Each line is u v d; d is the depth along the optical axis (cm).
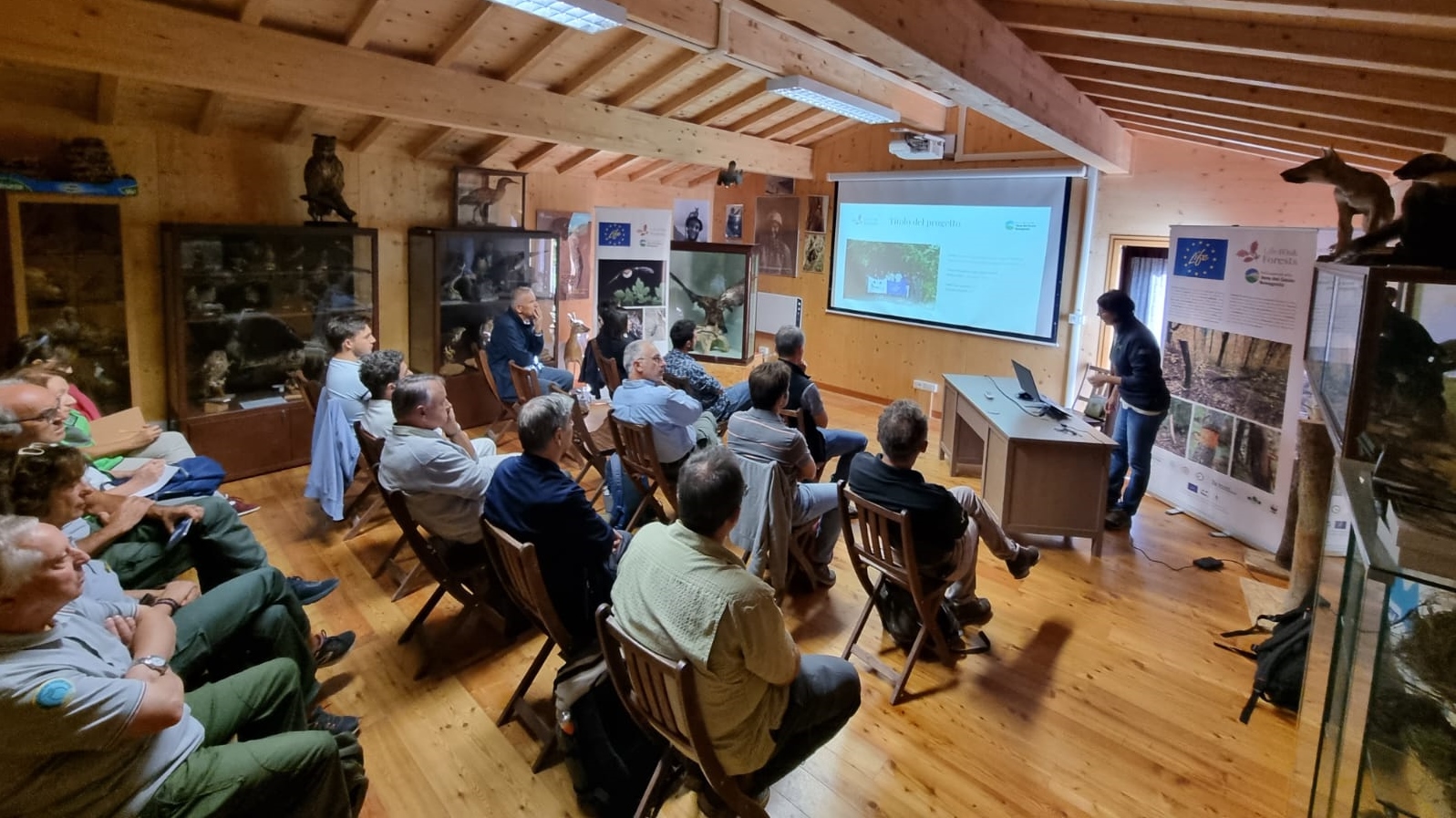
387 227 566
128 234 442
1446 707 141
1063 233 605
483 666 293
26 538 149
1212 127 439
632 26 380
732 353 730
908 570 265
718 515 183
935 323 696
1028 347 640
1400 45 226
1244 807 233
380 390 366
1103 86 420
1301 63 280
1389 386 172
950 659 306
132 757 157
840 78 534
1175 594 370
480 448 379
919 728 265
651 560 187
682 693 169
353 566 369
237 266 469
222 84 364
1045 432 407
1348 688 159
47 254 402
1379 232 218
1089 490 403
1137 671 304
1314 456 325
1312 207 482
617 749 217
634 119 568
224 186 476
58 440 253
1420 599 140
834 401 749
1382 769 151
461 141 570
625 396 373
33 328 397
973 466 532
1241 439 428
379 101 423
